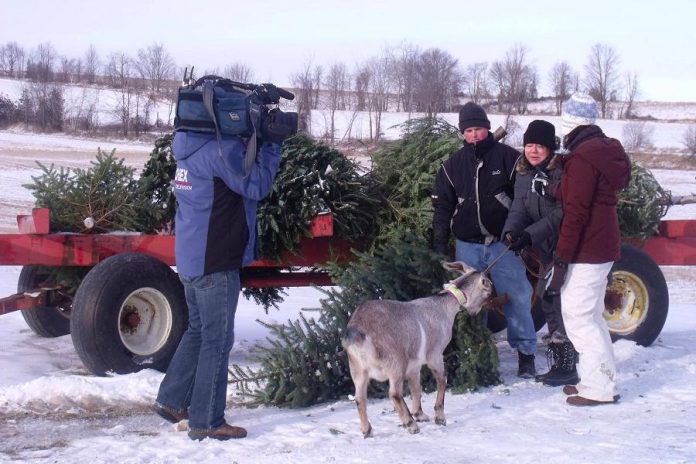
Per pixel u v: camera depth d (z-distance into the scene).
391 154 8.17
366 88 57.03
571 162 6.20
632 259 8.55
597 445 5.16
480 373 6.97
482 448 5.21
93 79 73.69
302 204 7.56
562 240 6.22
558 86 73.81
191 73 5.89
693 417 5.84
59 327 9.39
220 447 5.48
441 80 56.16
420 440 5.50
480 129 7.05
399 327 5.70
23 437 5.82
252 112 5.58
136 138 49.00
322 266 7.65
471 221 7.17
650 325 8.59
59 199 8.04
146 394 6.86
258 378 6.71
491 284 6.36
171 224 8.45
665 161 44.34
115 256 7.48
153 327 7.63
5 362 8.09
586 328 6.36
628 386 6.93
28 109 53.88
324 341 6.74
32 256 7.54
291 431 5.83
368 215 7.95
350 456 5.14
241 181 5.53
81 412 6.52
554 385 7.05
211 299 5.65
